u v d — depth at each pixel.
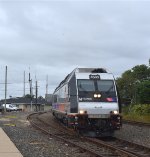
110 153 16.42
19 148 17.34
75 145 18.59
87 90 23.94
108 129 23.42
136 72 67.69
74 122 23.72
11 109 83.75
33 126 32.38
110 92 24.05
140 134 25.33
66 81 26.91
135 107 50.22
